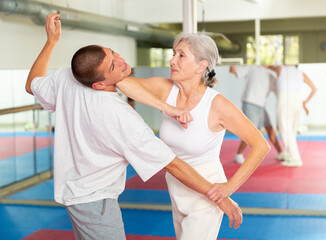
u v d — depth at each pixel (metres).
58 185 2.05
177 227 2.37
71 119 1.97
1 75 4.76
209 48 2.07
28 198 4.89
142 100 1.98
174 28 4.50
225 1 4.36
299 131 4.27
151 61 4.64
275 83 4.27
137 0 4.55
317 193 4.29
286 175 4.32
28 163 4.86
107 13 4.58
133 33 4.60
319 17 4.36
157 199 4.58
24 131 4.82
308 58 4.42
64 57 4.58
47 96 2.11
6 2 4.31
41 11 4.42
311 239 3.71
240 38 4.44
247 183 4.39
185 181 1.97
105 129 1.89
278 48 4.44
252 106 4.33
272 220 4.19
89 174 1.98
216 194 1.97
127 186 4.64
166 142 2.21
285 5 4.37
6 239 3.83
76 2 4.52
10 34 4.59
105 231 1.99
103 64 1.83
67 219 4.36
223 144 4.32
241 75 4.33
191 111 2.11
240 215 2.02
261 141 2.06
